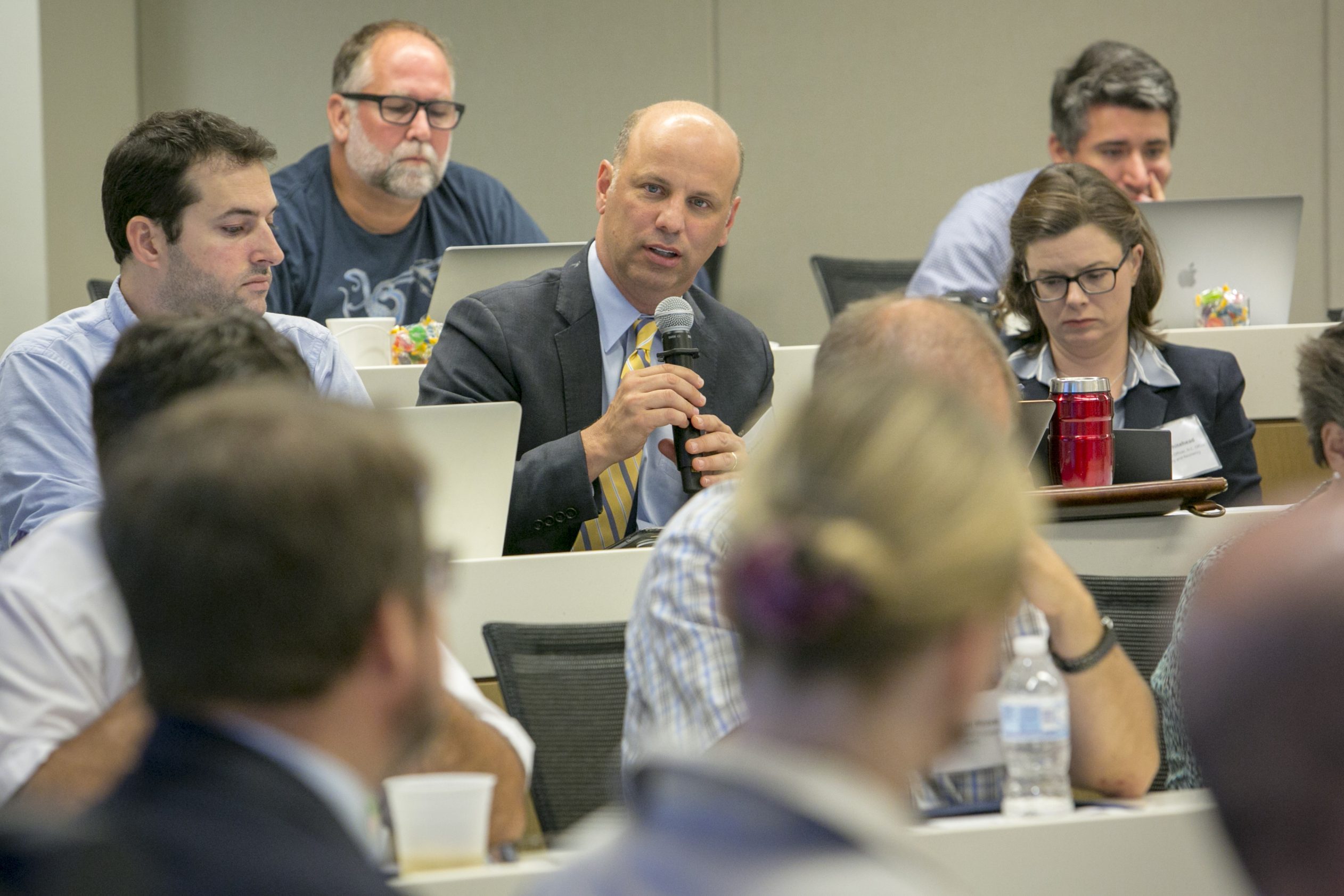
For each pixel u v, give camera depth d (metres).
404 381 9.65
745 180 20.02
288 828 2.45
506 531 7.91
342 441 2.63
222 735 2.53
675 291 8.70
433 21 19.36
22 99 16.47
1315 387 5.68
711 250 8.73
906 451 2.25
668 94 19.73
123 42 18.14
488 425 6.88
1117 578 6.66
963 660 2.27
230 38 19.05
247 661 2.53
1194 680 2.07
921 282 13.84
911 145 20.09
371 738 2.69
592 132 19.64
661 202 8.50
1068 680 5.11
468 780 4.27
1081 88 13.69
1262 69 20.23
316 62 19.19
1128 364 9.57
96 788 4.44
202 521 2.52
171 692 2.56
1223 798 2.04
